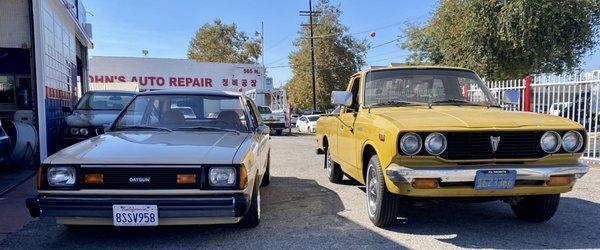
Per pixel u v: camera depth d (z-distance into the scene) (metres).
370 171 5.12
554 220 5.29
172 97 5.76
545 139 4.34
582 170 4.40
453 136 4.26
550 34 16.53
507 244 4.42
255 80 34.09
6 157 7.84
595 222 5.20
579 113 10.34
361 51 45.00
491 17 17.47
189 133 5.15
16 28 9.85
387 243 4.46
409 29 27.56
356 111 5.98
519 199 4.73
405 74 5.93
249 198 4.29
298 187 7.45
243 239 4.58
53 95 10.66
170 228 4.90
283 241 4.53
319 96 43.94
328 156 8.10
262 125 6.10
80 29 14.76
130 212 3.87
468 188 4.25
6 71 10.72
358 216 5.50
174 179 3.96
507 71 17.88
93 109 10.36
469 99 5.89
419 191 4.25
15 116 10.23
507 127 4.29
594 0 17.27
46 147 9.40
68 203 3.88
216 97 5.84
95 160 3.98
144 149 4.27
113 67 30.41
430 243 4.46
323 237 4.66
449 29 19.02
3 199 6.18
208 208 3.92
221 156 4.14
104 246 4.34
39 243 4.41
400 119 4.55
